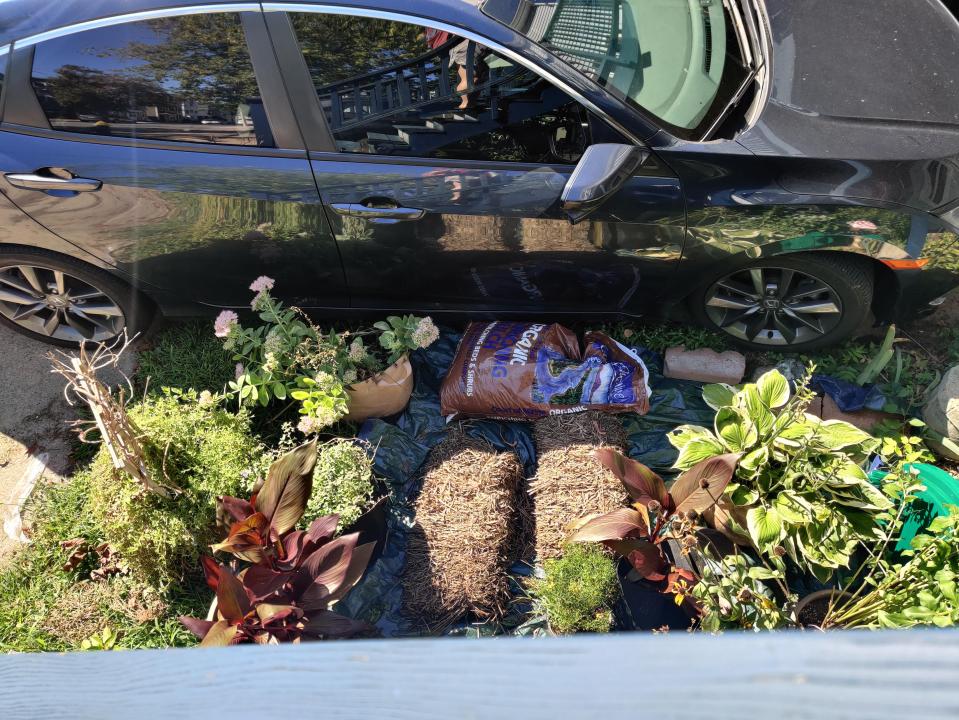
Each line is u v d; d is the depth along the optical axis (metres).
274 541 2.62
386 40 2.93
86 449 3.58
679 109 3.15
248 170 3.10
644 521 2.65
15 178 3.07
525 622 2.93
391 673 0.69
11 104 3.03
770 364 3.74
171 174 3.10
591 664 0.61
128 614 2.95
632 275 3.42
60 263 3.43
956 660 0.51
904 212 3.14
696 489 2.66
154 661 0.81
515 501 3.19
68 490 3.28
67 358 3.88
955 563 2.49
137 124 3.07
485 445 3.29
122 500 2.79
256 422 3.48
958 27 3.54
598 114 3.05
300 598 2.50
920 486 2.66
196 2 2.88
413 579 2.94
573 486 3.05
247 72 2.98
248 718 0.71
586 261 3.35
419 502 3.12
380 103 3.03
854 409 3.50
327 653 0.72
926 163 3.13
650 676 0.58
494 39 2.94
